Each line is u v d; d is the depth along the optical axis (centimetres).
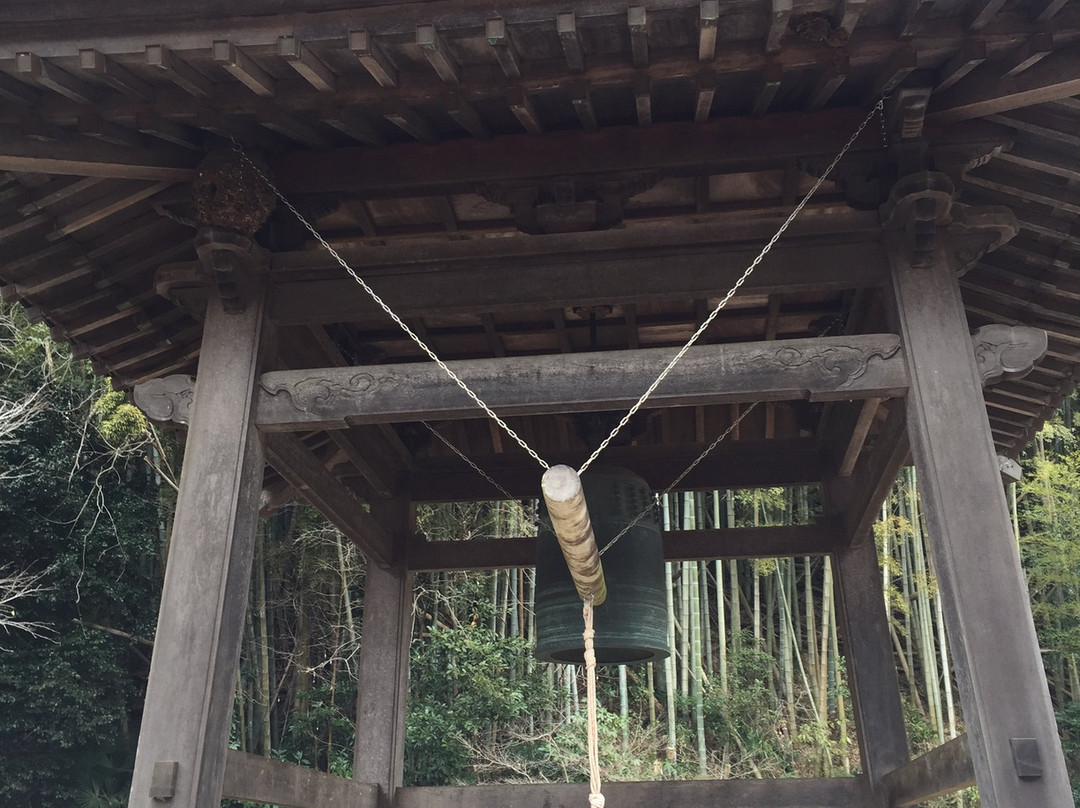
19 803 1309
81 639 1389
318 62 369
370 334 636
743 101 430
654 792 609
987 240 430
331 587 1653
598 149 443
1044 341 410
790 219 416
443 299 452
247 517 420
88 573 1430
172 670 384
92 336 542
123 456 1559
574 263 449
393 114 397
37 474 1430
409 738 1416
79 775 1338
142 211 481
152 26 353
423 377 432
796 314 616
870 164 434
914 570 1711
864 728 597
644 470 686
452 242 452
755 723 1583
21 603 1411
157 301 530
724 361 419
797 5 340
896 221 427
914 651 1809
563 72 382
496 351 638
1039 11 353
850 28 348
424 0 342
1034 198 450
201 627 390
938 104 407
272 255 458
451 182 448
